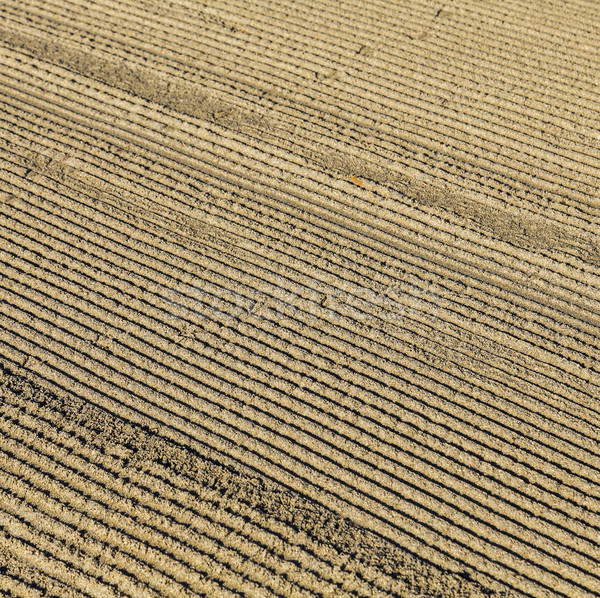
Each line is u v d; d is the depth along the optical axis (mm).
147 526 4078
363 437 4426
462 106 6438
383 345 4898
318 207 5762
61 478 4281
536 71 6688
